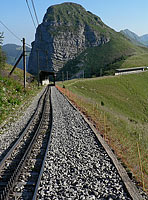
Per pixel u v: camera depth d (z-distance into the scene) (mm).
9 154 8656
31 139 11219
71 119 16656
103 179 6777
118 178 6840
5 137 11938
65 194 5836
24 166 7574
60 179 6777
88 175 7082
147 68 146125
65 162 8148
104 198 5727
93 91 76938
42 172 6984
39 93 43031
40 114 18859
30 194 5816
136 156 10000
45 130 13008
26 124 14984
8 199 5559
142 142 14031
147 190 6336
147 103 74688
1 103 19484
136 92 89250
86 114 19109
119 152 9719
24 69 34406
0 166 7414
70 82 91812
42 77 77875
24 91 32844
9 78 35250
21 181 6504
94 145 10328
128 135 14922
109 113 24750
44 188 6105
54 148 9758
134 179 6988
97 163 8031
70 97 33344
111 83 94000
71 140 11164
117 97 75250
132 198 5605
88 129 13578
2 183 6305
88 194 5859
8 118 16984
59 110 20828
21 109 21500
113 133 13125
